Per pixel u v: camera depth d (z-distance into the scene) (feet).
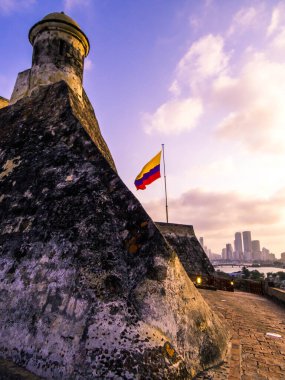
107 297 9.47
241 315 25.04
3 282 11.43
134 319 9.28
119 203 12.41
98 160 13.97
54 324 9.36
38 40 26.40
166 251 11.53
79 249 10.78
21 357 9.13
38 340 9.25
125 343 8.51
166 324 10.01
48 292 10.20
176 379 8.64
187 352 10.18
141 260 11.03
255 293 48.24
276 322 22.70
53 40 25.98
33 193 14.19
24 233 12.69
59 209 12.56
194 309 11.80
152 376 8.13
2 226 13.70
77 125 16.03
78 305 9.41
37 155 16.16
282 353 14.48
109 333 8.65
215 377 10.19
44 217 12.66
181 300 11.25
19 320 10.07
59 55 25.77
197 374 10.11
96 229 11.25
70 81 25.76
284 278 240.53
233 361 12.06
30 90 25.14
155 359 8.56
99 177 13.29
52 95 20.02
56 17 26.68
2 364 8.97
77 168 14.01
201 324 11.81
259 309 29.58
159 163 45.06
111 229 11.53
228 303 32.50
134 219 11.93
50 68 25.13
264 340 16.83
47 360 8.67
